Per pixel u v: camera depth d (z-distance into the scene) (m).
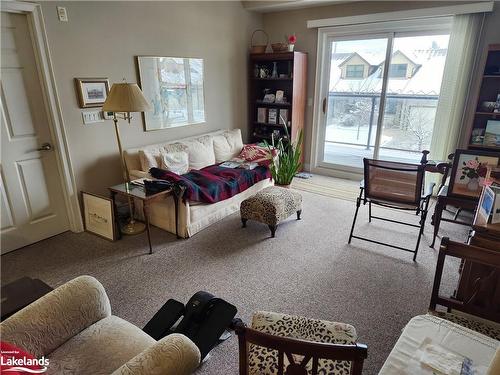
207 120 4.54
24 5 2.56
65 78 2.93
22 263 2.68
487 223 1.75
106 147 3.37
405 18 3.93
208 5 4.18
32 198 2.94
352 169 4.91
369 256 2.78
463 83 3.69
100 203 3.06
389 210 3.74
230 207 3.61
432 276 2.49
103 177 3.39
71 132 3.05
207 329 1.78
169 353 1.08
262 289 2.34
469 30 3.56
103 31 3.14
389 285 2.38
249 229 3.30
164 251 2.87
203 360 1.71
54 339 1.31
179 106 4.07
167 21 3.71
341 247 2.94
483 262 1.40
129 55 3.41
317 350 0.92
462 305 1.50
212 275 2.51
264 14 5.05
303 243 3.01
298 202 3.40
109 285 2.39
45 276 2.51
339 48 4.66
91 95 3.13
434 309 1.56
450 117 3.84
